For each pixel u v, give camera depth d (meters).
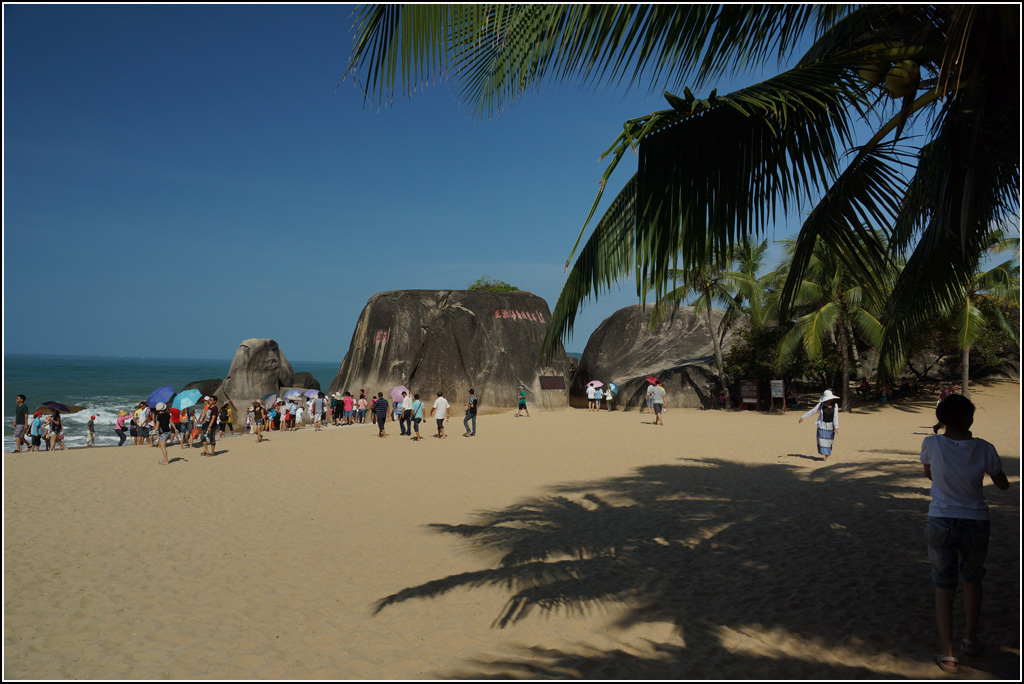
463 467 13.84
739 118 3.79
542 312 35.62
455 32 3.62
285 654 4.68
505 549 7.50
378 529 8.70
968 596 3.85
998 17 3.72
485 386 32.44
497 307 34.50
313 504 10.35
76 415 33.56
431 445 18.00
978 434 16.58
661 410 22.28
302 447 18.06
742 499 9.45
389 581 6.54
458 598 5.90
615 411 30.22
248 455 16.53
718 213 3.73
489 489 11.31
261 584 6.51
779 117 3.69
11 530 8.81
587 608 5.41
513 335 33.91
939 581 3.83
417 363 33.34
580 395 35.88
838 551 6.55
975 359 29.73
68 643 5.00
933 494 3.96
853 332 27.95
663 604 5.37
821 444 12.83
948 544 3.83
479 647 4.70
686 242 3.74
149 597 6.13
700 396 29.31
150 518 9.49
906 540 6.80
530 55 3.64
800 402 28.83
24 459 16.31
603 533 7.95
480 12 3.59
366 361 34.38
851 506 8.56
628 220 4.23
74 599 6.08
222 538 8.34
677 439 17.78
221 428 23.58
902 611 4.78
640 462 13.77
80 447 20.41
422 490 11.37
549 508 9.59
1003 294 22.36
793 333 24.05
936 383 30.09
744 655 4.19
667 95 3.47
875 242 5.58
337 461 15.12
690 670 3.99
